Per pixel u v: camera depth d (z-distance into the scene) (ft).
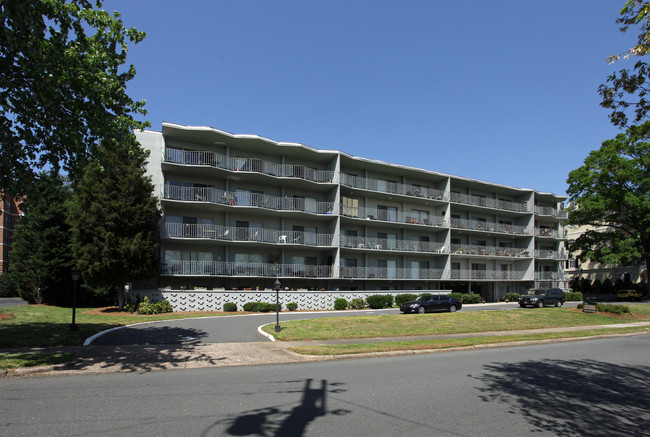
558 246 175.22
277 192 113.70
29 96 33.50
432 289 137.08
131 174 81.41
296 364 36.73
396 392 26.30
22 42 30.45
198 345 44.83
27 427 18.30
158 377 29.94
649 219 140.15
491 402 24.41
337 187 115.14
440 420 20.59
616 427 20.49
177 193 98.07
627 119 25.70
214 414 20.71
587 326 75.51
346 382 29.04
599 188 149.79
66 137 36.86
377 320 67.77
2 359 32.53
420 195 135.23
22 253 90.84
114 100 39.58
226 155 104.27
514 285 160.66
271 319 74.79
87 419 19.54
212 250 103.19
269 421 19.77
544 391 27.68
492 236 156.25
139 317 74.02
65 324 56.08
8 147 31.71
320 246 112.16
